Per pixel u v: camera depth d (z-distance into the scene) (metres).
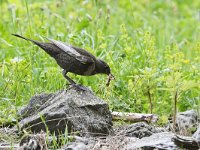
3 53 15.79
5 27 17.66
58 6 18.12
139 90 13.58
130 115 12.76
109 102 13.32
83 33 15.83
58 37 15.88
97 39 15.86
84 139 11.27
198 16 22.33
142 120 12.73
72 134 11.43
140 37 17.02
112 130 11.94
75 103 11.72
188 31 21.11
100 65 12.94
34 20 17.22
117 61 14.91
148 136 11.66
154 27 19.30
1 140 11.76
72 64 12.56
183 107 14.17
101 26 17.09
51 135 11.49
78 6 20.33
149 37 14.67
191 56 16.69
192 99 14.16
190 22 22.09
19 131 11.77
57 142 11.22
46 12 18.02
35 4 19.30
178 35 20.64
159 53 16.44
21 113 12.35
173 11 22.47
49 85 14.01
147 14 21.72
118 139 11.44
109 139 11.45
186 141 10.76
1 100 13.30
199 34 18.97
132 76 13.64
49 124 11.53
